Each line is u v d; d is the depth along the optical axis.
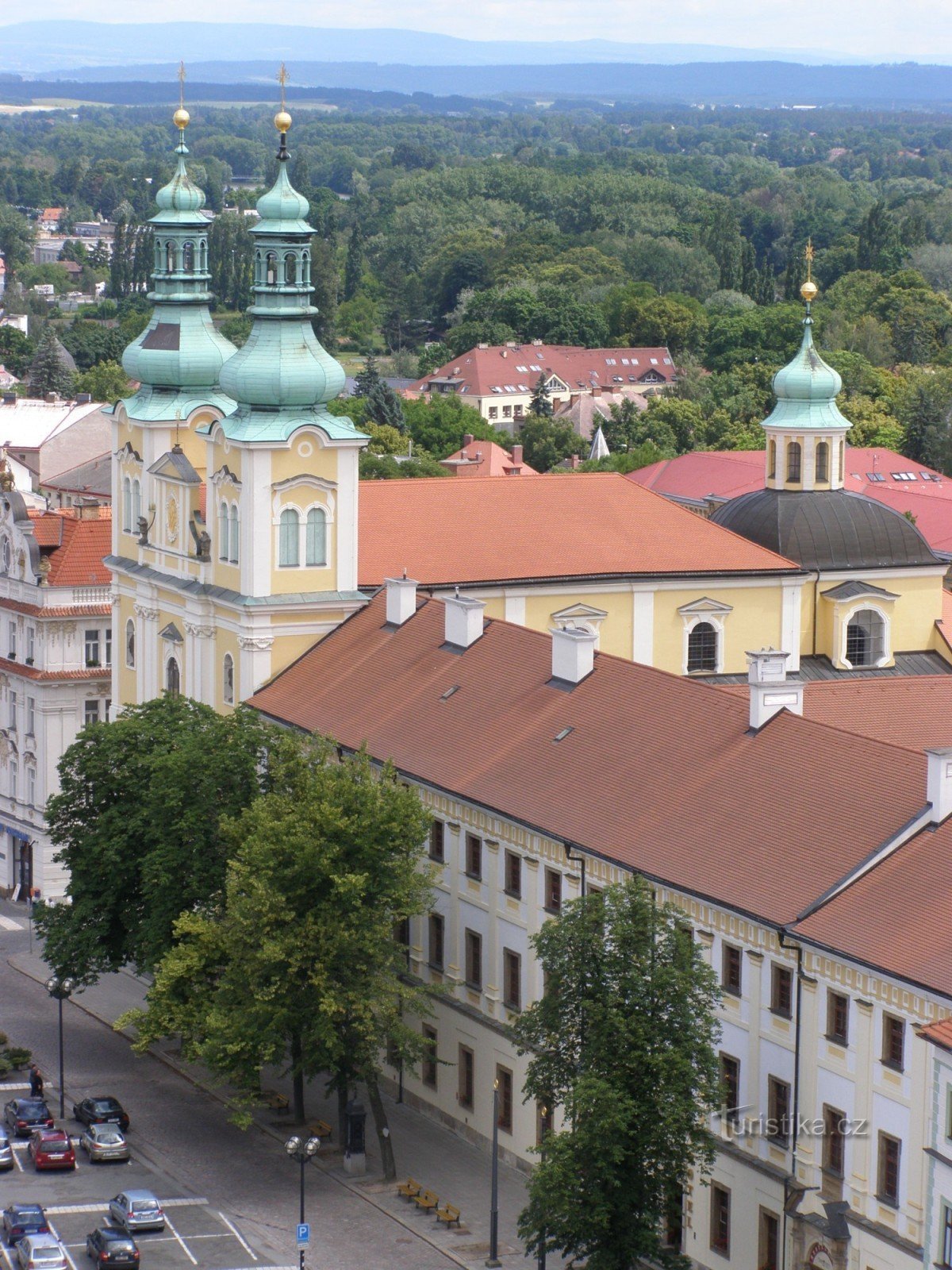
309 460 132.50
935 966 79.88
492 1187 96.75
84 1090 117.19
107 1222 98.62
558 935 88.00
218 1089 116.75
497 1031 106.50
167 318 146.75
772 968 88.56
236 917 100.94
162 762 113.94
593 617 140.50
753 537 149.00
